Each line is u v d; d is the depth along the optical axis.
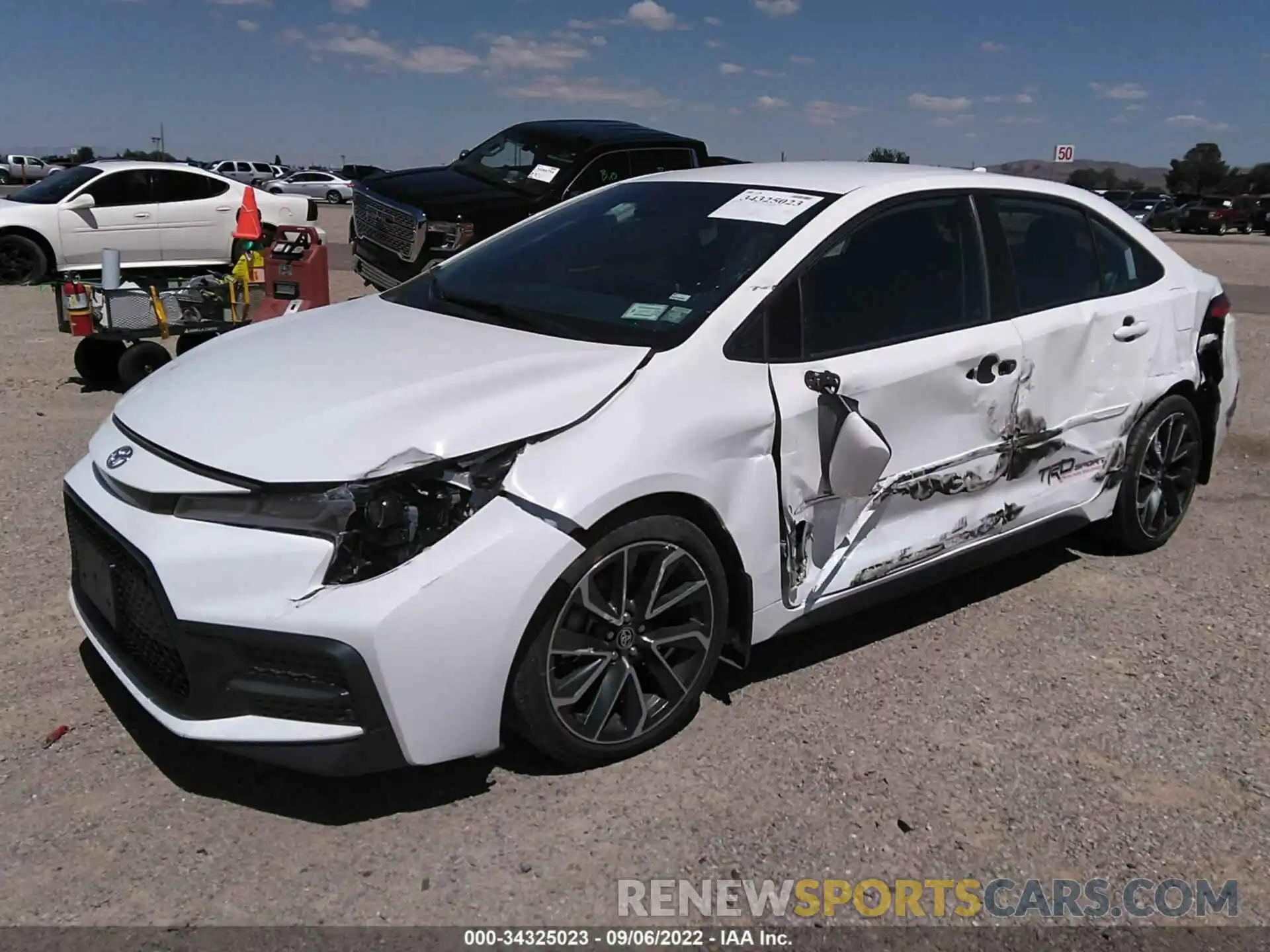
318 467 2.62
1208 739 3.36
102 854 2.64
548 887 2.59
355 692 2.55
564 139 10.22
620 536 2.87
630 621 2.98
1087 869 2.76
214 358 3.41
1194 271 4.95
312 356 3.24
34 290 12.49
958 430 3.74
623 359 3.06
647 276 3.53
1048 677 3.72
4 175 51.31
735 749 3.20
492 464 2.73
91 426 6.36
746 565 3.18
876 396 3.45
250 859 2.65
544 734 2.88
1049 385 4.05
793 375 3.27
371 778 2.99
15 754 3.01
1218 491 5.87
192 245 14.04
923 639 3.99
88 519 2.94
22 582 4.10
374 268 10.16
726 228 3.63
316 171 44.34
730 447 3.07
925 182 3.88
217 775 2.97
